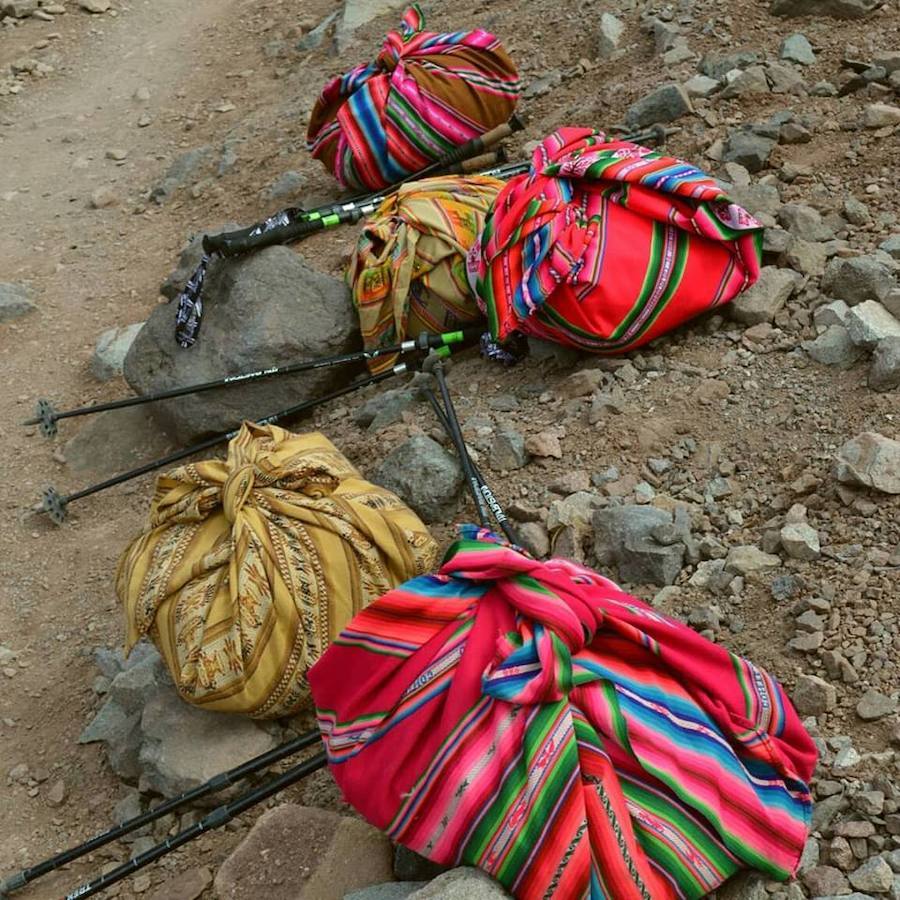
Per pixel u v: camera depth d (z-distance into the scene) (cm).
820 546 341
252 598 334
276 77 819
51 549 482
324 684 290
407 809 263
